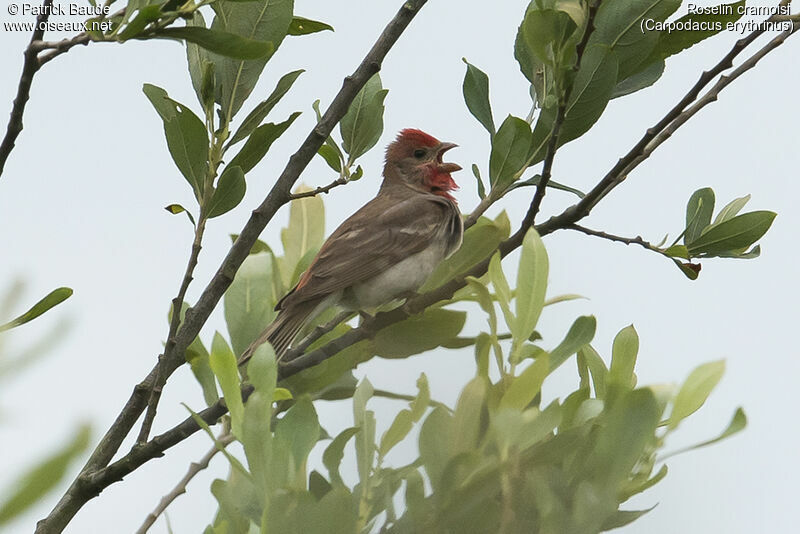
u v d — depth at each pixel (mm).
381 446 3652
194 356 8227
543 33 7555
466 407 3641
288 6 7969
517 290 4629
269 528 3668
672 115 8289
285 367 6426
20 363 2295
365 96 9391
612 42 8430
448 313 4801
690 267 8414
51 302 5359
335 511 3594
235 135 8070
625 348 4910
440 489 3533
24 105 6363
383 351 4773
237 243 8023
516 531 3506
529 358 4512
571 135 8883
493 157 9250
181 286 7734
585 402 4457
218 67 8180
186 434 7359
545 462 3654
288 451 4020
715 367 4418
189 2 5992
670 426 4227
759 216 8508
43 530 7352
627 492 3955
